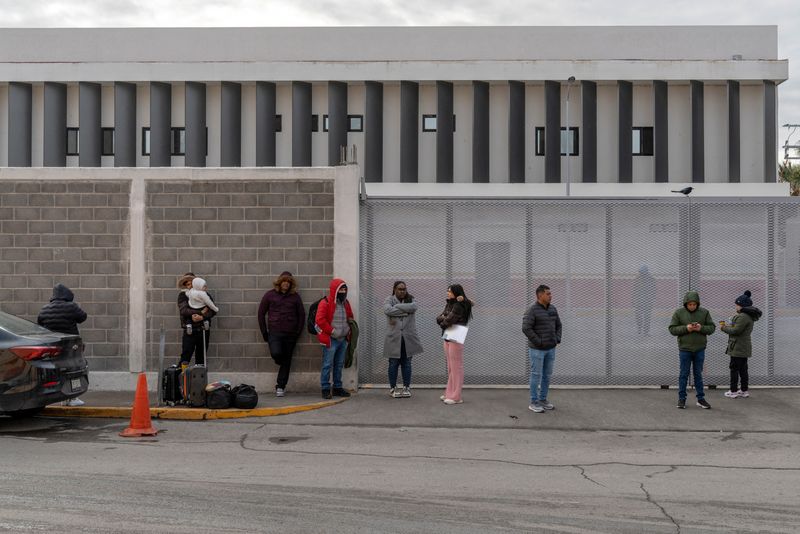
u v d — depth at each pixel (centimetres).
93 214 1272
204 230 1262
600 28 3672
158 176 1266
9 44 3750
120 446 898
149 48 3728
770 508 659
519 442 937
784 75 3500
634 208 1277
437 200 1284
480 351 1275
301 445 911
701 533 588
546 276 1278
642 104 3606
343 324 1179
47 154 3581
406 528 593
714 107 3594
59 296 1141
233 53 3712
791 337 1259
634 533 587
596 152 3553
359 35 3688
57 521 598
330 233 1254
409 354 1184
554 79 3519
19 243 1272
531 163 3619
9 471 766
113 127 3647
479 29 3684
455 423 1038
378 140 3553
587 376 1270
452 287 1156
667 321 1268
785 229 1265
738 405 1137
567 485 733
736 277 1266
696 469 804
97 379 1264
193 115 3559
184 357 1219
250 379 1249
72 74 3550
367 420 1053
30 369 952
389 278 1284
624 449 902
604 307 1273
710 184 3500
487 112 3569
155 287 1265
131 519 607
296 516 621
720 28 3653
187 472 770
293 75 3525
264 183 1260
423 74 3519
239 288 1258
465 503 666
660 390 1253
